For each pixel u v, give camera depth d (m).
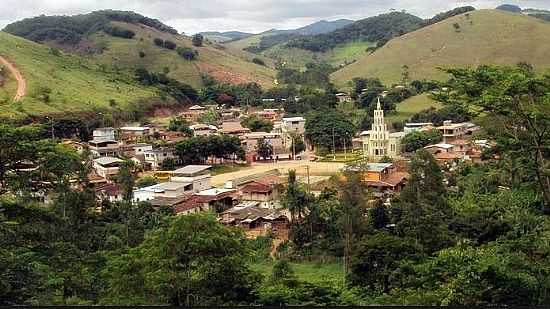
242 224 74.00
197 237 37.25
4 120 41.25
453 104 34.94
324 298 38.56
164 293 37.06
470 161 99.50
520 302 31.08
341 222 59.38
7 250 34.47
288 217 74.38
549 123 32.34
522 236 38.59
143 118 158.00
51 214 38.78
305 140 142.62
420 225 52.09
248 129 145.88
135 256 39.97
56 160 37.25
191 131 139.00
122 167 91.62
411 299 32.66
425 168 66.62
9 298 32.84
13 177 35.72
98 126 135.50
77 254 44.22
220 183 100.25
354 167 90.44
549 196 36.88
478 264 32.03
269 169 115.69
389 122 150.75
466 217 53.41
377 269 44.38
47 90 138.75
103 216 72.50
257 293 37.88
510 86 30.98
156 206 78.56
